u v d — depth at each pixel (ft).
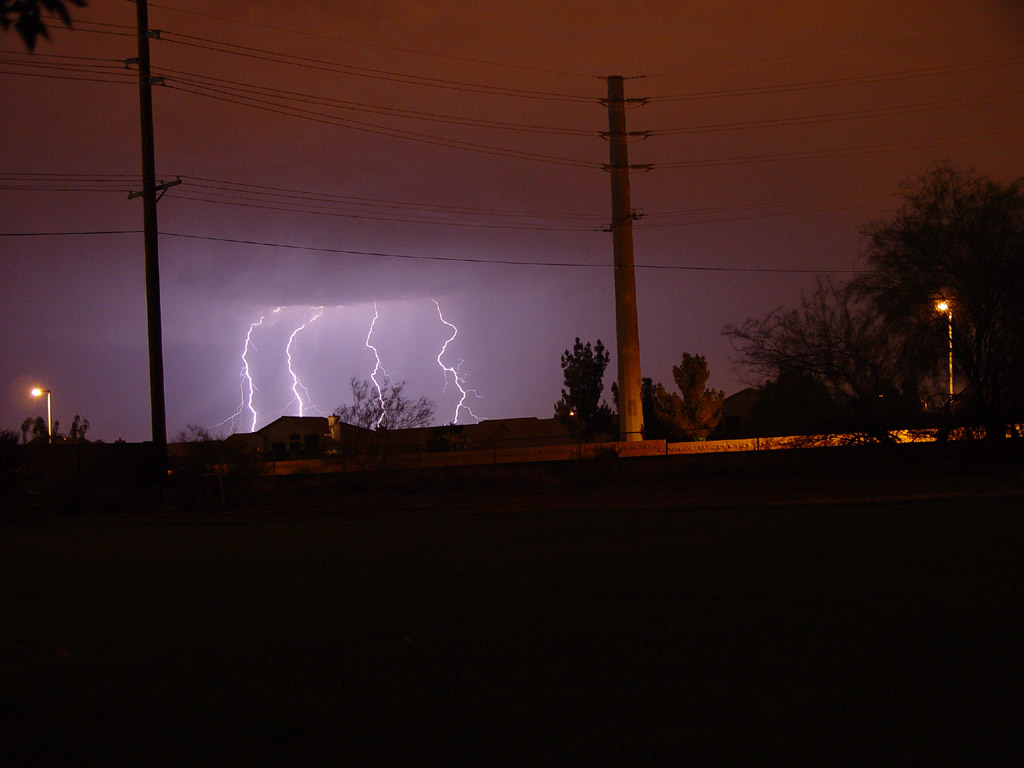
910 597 31.27
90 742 18.84
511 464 133.08
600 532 56.70
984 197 104.37
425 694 21.47
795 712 19.61
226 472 116.37
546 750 17.72
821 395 114.21
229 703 21.17
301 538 60.03
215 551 52.80
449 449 180.75
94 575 43.19
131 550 54.65
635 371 147.74
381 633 28.02
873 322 109.81
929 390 108.37
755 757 17.21
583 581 36.60
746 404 242.78
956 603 30.09
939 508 64.90
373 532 62.75
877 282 108.78
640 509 79.36
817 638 25.88
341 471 139.74
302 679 23.09
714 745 17.80
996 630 26.32
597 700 20.67
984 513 59.72
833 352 112.06
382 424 155.74
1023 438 104.32
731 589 33.68
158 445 106.52
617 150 150.41
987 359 103.81
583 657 24.41
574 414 238.68
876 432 110.63
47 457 99.04
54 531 72.74
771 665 23.21
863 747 17.61
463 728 19.07
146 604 34.58
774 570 37.99
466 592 34.94
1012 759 16.98
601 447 137.59
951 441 107.76
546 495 107.34
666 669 23.08
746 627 27.40
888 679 21.85
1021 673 22.11
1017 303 101.40
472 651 25.38
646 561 41.91
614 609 30.66
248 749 18.24
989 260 101.76
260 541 58.49
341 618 30.55
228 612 32.37
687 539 50.62
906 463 109.81
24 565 47.78
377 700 21.08
